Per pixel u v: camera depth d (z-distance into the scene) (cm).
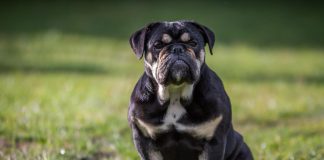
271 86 1525
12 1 3053
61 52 1995
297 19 2873
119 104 1254
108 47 2134
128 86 1430
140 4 3073
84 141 984
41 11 2836
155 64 721
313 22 2816
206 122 712
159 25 747
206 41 762
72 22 2586
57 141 966
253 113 1217
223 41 2345
